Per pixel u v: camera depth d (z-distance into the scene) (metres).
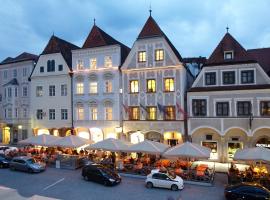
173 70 35.22
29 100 46.59
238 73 32.47
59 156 31.89
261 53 37.66
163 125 35.44
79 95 40.88
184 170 26.64
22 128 47.38
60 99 42.69
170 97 35.31
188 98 33.94
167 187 23.34
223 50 33.66
